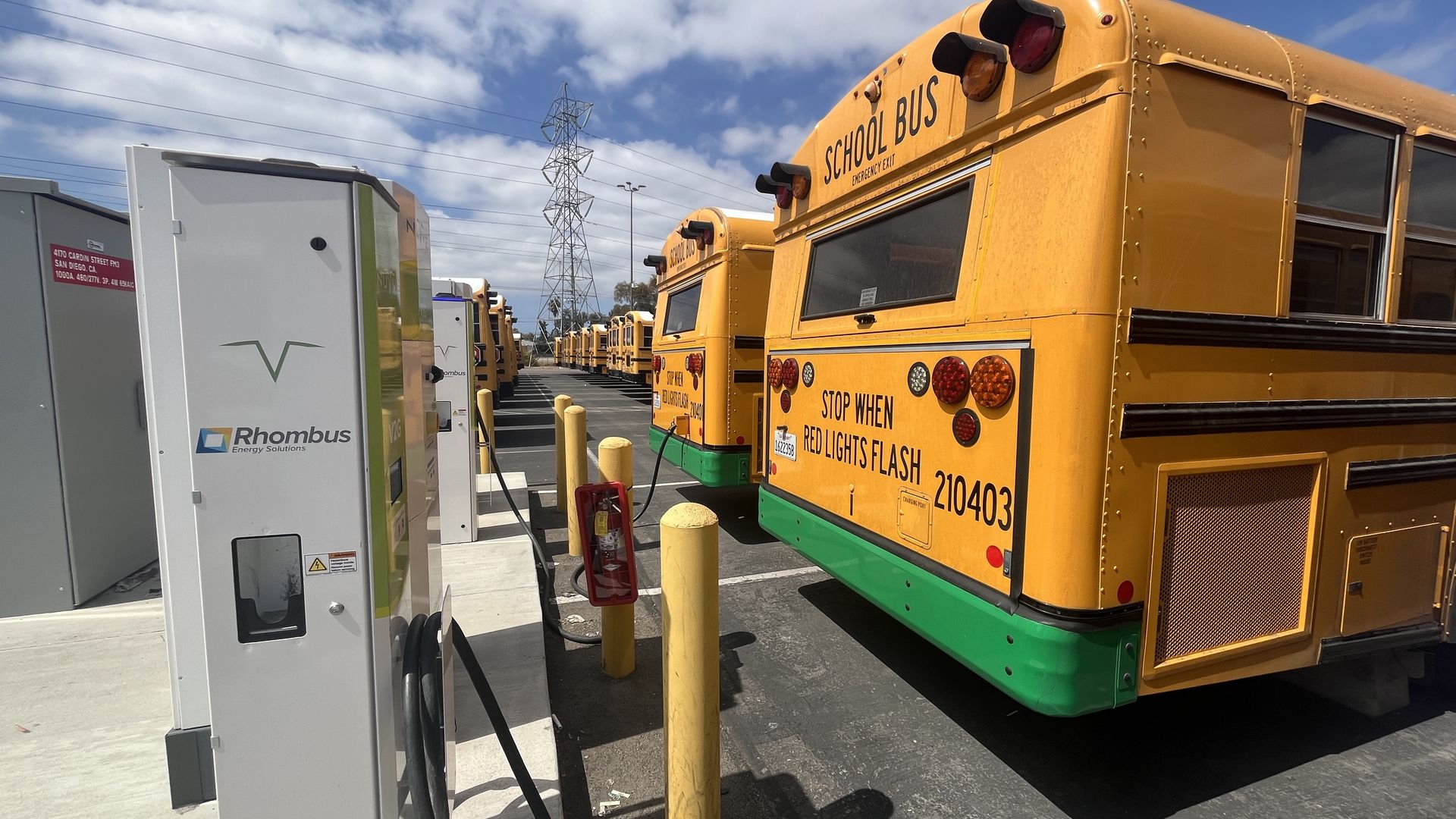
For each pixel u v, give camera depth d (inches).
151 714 109.3
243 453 58.6
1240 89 85.4
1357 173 96.5
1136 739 115.1
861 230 134.0
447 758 84.7
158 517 82.4
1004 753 111.0
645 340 983.6
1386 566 105.9
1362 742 113.2
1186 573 87.8
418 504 78.0
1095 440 80.3
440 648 72.6
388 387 64.9
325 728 63.0
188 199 55.2
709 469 219.6
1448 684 132.6
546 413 703.1
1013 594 88.6
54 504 147.3
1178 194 82.1
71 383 149.8
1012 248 91.2
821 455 144.0
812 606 173.0
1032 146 89.5
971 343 98.0
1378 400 101.3
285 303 58.2
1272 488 93.7
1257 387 90.3
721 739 115.1
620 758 108.9
